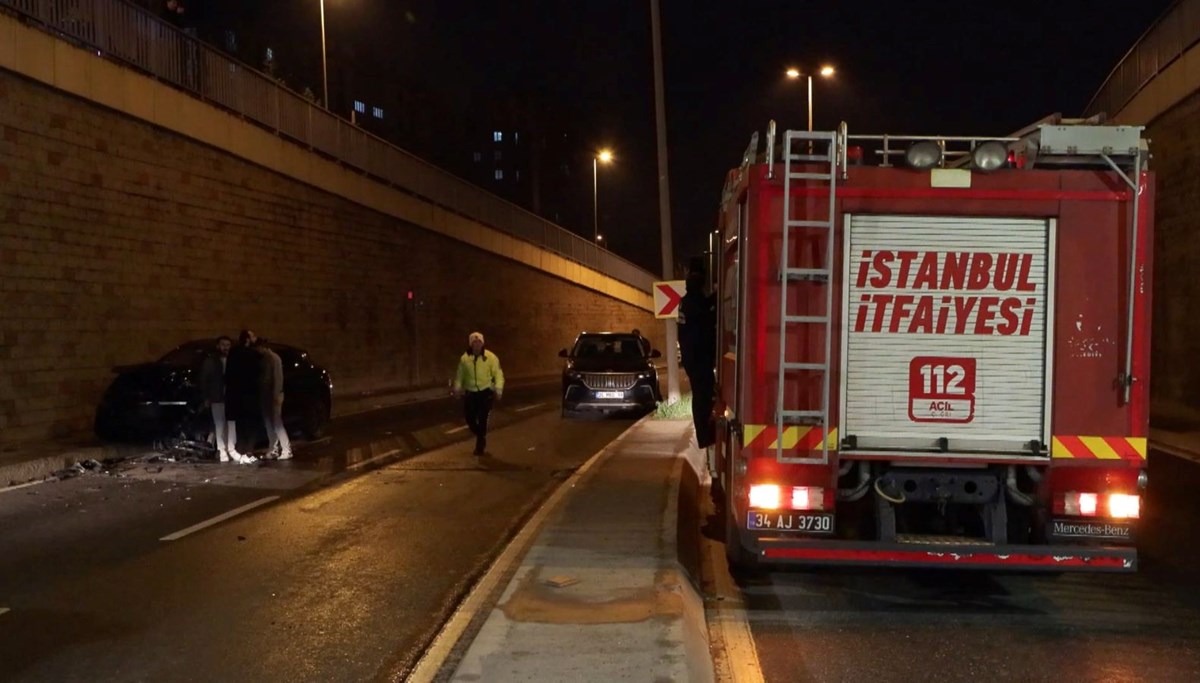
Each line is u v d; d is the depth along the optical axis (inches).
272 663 224.4
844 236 239.9
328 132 1007.6
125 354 684.7
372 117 2714.1
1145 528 384.2
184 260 761.0
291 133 933.2
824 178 237.3
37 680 213.2
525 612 236.2
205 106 781.9
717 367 358.0
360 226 1082.1
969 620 259.6
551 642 214.1
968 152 263.4
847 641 242.4
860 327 241.1
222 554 328.5
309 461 547.5
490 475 499.2
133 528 369.7
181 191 756.6
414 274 1228.5
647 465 481.4
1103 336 236.8
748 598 280.8
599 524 339.0
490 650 208.8
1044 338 239.6
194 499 429.7
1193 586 295.4
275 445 555.5
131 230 693.3
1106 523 238.5
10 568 309.3
